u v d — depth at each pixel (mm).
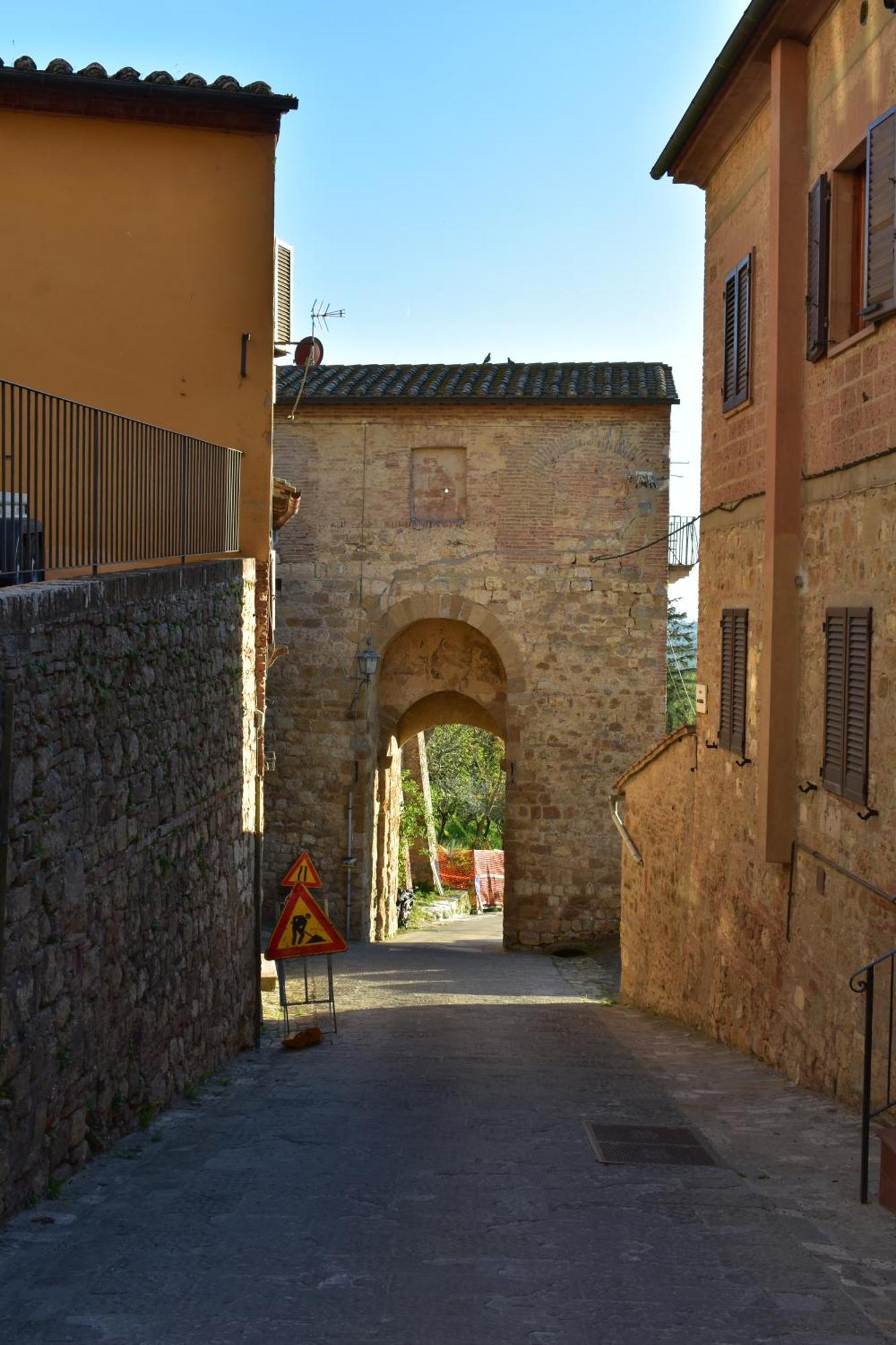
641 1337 4793
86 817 7863
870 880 9383
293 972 20656
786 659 11461
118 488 10711
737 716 13336
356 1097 10453
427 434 24047
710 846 14625
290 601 24422
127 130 14758
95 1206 6754
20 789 6684
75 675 7648
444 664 25562
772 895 12078
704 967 14898
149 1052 9430
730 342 13844
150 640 9461
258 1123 9297
